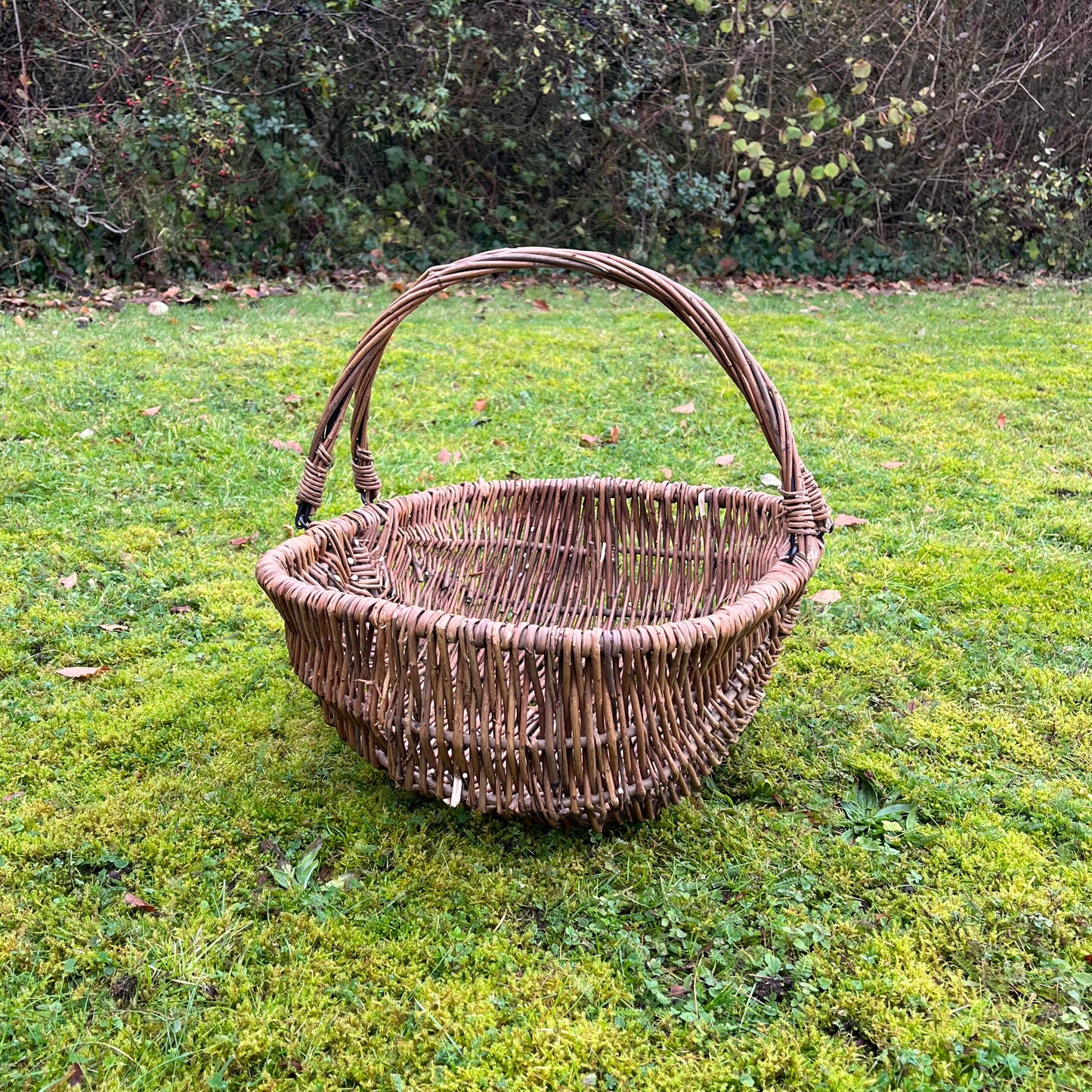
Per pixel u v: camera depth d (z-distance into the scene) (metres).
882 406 4.02
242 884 1.58
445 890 1.58
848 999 1.38
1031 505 3.08
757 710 1.99
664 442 3.58
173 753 1.92
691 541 2.17
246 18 5.66
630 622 2.22
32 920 1.50
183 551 2.74
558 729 1.45
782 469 1.62
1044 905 1.54
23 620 2.37
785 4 6.09
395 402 3.89
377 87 6.07
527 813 1.53
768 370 4.46
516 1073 1.28
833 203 6.79
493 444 3.52
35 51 5.23
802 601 2.49
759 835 1.71
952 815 1.76
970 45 6.84
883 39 6.62
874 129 6.77
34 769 1.85
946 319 5.57
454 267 1.72
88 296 5.29
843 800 1.81
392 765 1.58
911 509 3.07
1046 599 2.51
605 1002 1.38
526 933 1.49
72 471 3.13
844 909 1.54
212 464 3.27
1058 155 7.18
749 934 1.49
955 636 2.34
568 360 4.49
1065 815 1.75
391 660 1.48
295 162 5.93
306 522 1.89
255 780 1.84
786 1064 1.29
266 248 6.03
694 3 6.04
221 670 2.21
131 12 5.53
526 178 6.56
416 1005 1.37
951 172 7.08
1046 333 5.19
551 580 2.30
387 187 6.40
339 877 1.60
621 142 6.49
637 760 1.50
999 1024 1.35
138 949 1.45
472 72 6.20
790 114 6.66
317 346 4.44
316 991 1.40
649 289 1.62
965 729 2.00
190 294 5.32
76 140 5.26
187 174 5.54
